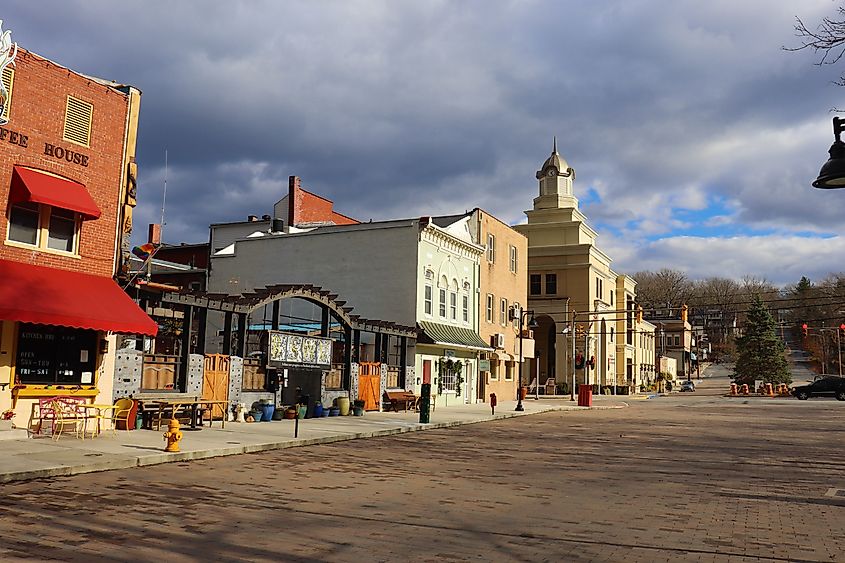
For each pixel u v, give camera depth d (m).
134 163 19.36
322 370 29.06
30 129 16.88
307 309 37.69
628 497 11.69
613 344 77.38
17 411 16.44
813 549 8.18
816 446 21.19
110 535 8.02
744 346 77.00
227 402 21.72
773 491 12.59
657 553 7.85
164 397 20.88
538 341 71.12
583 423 30.53
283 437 19.28
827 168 9.23
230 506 10.04
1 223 16.23
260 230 44.84
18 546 7.39
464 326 41.28
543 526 9.20
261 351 26.25
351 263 37.28
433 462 16.09
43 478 11.92
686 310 38.34
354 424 25.06
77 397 17.72
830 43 8.84
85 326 16.25
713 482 13.62
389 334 33.59
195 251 47.34
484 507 10.50
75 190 17.52
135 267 38.53
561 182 72.25
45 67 17.25
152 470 13.41
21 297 15.48
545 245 69.94
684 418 34.88
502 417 33.19
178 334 24.50
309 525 8.88
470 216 43.38
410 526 9.00
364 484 12.55
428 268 37.06
